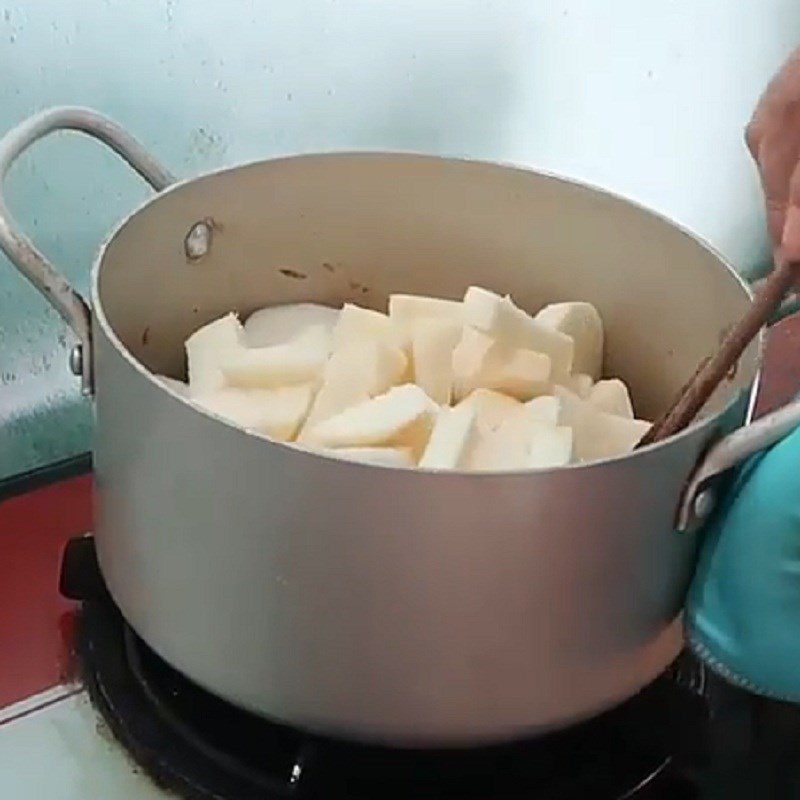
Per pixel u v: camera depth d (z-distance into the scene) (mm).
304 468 429
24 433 682
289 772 526
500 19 748
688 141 890
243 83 674
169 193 586
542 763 542
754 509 484
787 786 547
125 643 572
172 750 531
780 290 463
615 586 471
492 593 450
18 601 599
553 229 645
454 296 676
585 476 436
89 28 613
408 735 486
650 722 547
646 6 811
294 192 630
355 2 688
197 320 646
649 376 648
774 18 888
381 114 733
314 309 660
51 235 650
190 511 463
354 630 458
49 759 530
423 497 426
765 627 503
